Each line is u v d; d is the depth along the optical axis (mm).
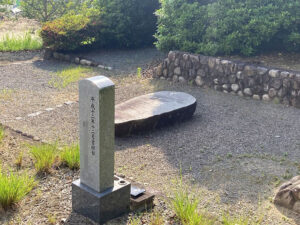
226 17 9750
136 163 5707
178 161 5797
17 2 20047
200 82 9508
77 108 7918
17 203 4398
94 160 4062
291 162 5785
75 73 10602
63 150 5551
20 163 5332
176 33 10570
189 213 4176
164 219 4266
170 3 10758
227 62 8992
